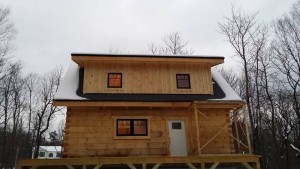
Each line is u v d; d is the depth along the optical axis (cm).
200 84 1659
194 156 1344
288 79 2781
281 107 2969
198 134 1393
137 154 1455
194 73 1688
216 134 1516
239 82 3494
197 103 1457
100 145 1444
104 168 1441
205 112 1582
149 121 1527
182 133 1541
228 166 1554
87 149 1428
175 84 1647
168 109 1569
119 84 1609
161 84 1638
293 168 3073
